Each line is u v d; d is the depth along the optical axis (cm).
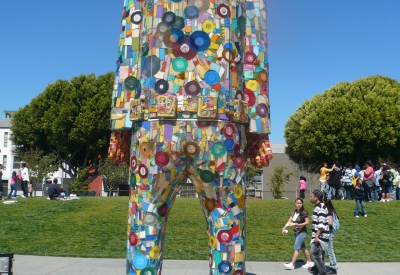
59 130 3147
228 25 413
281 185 3294
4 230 1263
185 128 389
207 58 402
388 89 3350
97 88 3294
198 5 407
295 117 3572
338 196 1961
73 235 1215
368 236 1218
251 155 464
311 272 866
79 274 811
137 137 410
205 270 867
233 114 404
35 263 925
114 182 3086
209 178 395
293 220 927
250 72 448
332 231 866
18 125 3322
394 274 857
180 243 1134
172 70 399
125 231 1258
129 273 409
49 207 1561
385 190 1825
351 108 3219
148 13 422
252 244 1145
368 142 3147
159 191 402
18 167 4347
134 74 441
